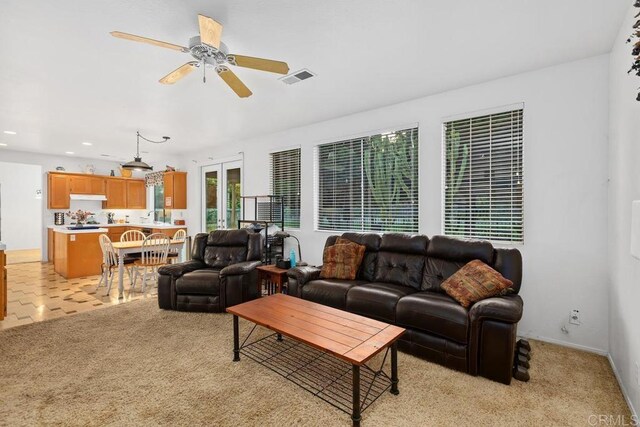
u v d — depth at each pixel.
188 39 2.36
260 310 2.53
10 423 1.77
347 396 2.04
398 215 3.90
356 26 2.23
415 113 3.71
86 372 2.32
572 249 2.77
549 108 2.87
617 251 2.31
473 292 2.48
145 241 4.57
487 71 2.96
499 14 2.10
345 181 4.42
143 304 3.98
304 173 4.85
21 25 2.16
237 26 2.21
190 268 3.93
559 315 2.83
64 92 3.37
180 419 1.81
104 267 4.89
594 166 2.67
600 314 2.65
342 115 4.31
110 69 2.83
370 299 2.80
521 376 2.20
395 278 3.23
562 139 2.81
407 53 2.61
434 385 2.16
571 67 2.77
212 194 6.68
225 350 2.69
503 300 2.29
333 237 3.90
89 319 3.42
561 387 2.14
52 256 6.91
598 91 2.65
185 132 5.21
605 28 2.26
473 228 3.33
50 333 3.03
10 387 2.12
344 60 2.73
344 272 3.41
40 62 2.69
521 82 3.00
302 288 3.35
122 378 2.24
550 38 2.39
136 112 4.09
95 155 7.36
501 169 3.15
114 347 2.73
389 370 2.36
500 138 3.16
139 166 5.25
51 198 7.12
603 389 2.12
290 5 1.99
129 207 8.42
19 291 4.63
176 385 2.15
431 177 3.59
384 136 4.02
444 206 3.53
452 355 2.36
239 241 4.21
